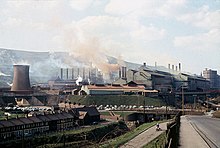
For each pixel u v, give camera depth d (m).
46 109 178.25
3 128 98.44
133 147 71.88
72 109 151.00
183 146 52.44
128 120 166.62
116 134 130.88
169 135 37.50
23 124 107.50
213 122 110.44
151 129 105.31
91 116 150.25
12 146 94.06
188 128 85.44
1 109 168.00
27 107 190.50
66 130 122.44
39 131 115.00
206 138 63.50
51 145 100.94
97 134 122.31
